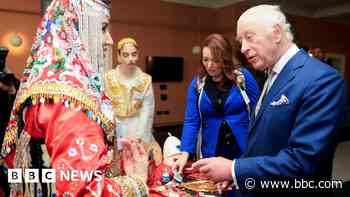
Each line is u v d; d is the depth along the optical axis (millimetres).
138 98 2451
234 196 1104
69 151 592
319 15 7305
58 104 629
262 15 963
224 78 1634
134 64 2461
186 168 1273
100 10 802
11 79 2203
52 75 668
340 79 886
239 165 913
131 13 5488
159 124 6109
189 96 1760
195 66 6539
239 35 1020
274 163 870
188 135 1690
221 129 1626
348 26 8211
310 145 825
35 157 695
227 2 6285
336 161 4398
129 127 2402
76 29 743
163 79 6066
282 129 925
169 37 6121
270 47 969
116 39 5406
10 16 4516
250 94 1601
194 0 6230
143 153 874
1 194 1478
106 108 729
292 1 6352
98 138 634
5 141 787
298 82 905
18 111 714
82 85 675
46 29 732
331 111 843
